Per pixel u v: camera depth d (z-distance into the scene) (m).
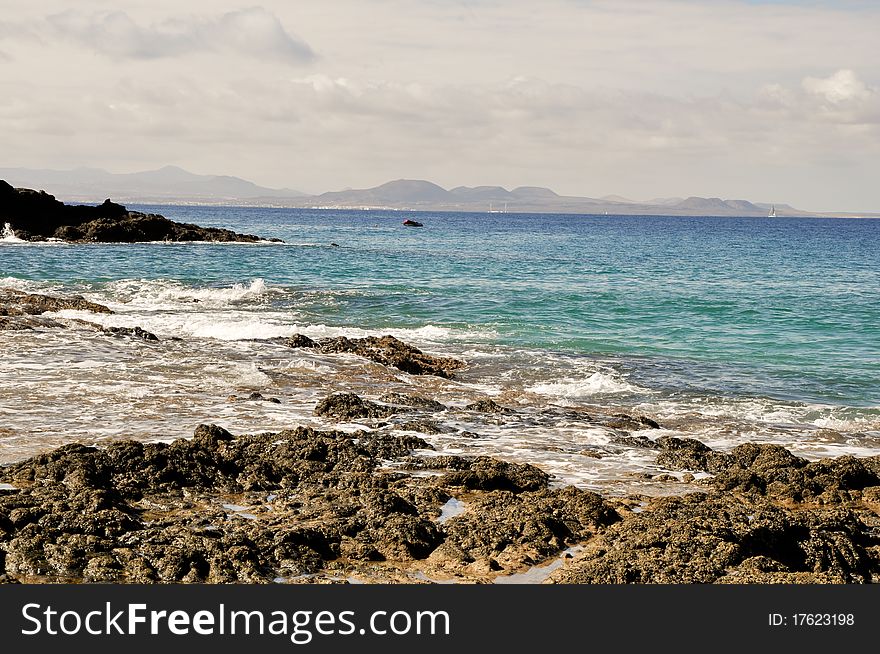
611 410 19.36
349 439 14.34
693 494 12.08
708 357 26.83
